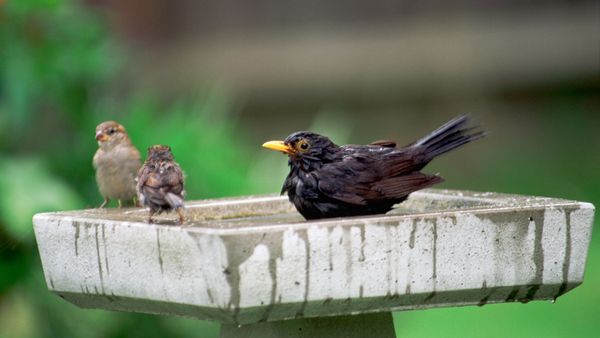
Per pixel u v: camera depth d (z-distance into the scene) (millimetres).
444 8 21641
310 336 6922
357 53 21375
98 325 12180
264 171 13461
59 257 6770
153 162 6746
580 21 21594
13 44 11594
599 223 19297
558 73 21750
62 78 11805
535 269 6574
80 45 11820
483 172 21469
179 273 6012
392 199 7078
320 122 20703
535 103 22141
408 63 21359
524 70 21578
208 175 12617
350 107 21453
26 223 10898
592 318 15055
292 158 7203
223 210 8016
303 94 21453
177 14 21141
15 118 11594
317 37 21438
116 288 6430
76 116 11984
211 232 5777
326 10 21438
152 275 6176
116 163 9375
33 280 11727
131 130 12547
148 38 20781
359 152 7234
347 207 7047
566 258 6648
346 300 6102
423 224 6246
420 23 21594
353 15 21453
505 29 21578
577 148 21812
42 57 11656
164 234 6055
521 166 21375
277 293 5895
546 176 21062
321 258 5977
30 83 11594
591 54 21453
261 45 21359
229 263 5746
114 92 14664
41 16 11633
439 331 15055
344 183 7027
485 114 21703
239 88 21172
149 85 18422
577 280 6711
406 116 21547
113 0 19812
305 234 5930
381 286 6160
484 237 6418
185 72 20844
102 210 7352
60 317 12055
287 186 7281
